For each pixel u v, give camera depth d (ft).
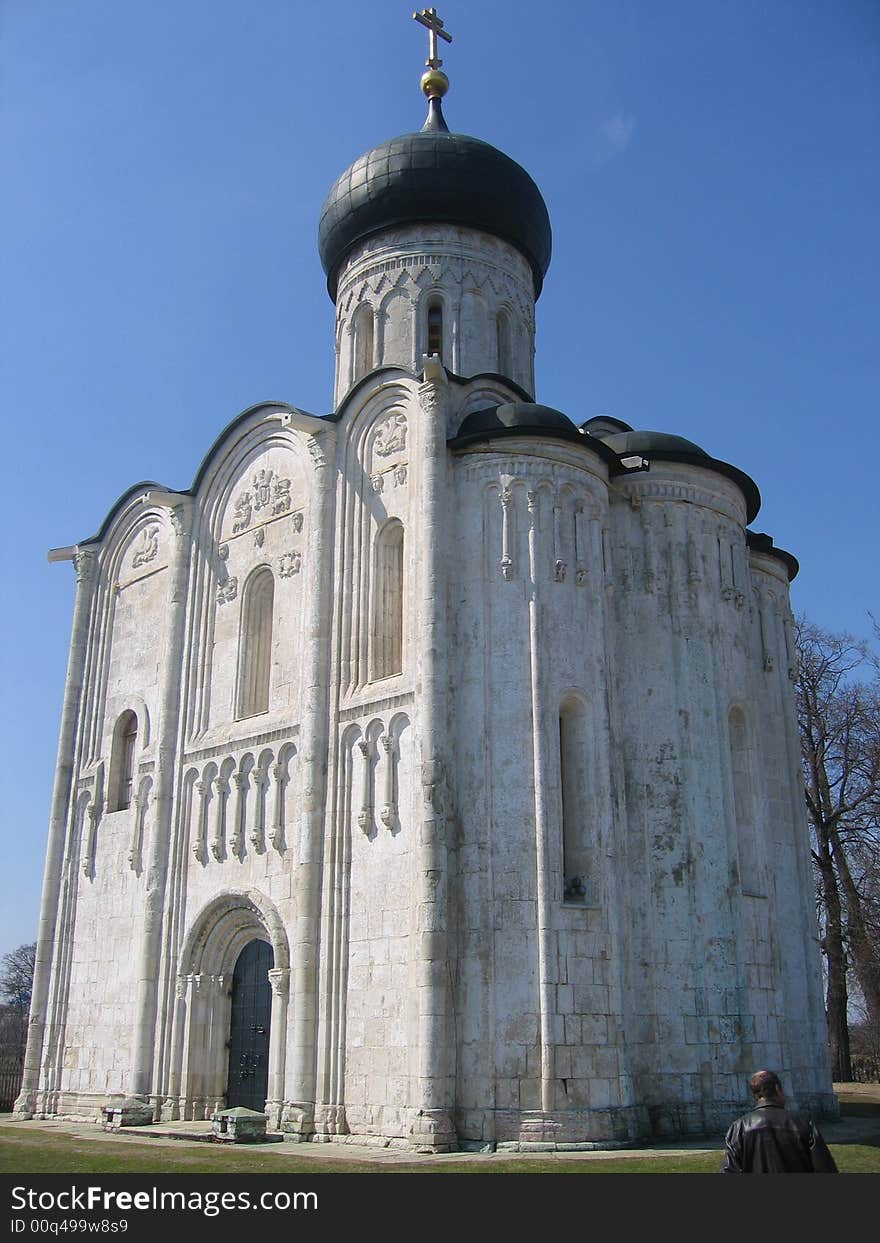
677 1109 73.41
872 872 131.95
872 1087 115.14
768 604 99.71
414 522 81.35
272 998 79.56
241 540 97.71
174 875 91.50
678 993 76.33
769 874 84.38
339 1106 73.20
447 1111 67.21
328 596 86.28
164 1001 88.74
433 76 113.70
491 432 80.02
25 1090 100.27
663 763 81.25
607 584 82.84
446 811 73.05
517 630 76.69
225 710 93.86
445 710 75.10
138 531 112.27
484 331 103.45
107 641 111.45
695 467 88.74
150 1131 79.05
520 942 70.49
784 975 88.74
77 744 110.01
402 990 72.13
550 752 74.64
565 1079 68.23
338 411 90.27
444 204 103.76
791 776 95.66
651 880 78.69
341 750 81.20
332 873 78.54
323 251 110.73
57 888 106.01
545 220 109.60
